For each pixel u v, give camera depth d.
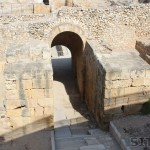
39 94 12.48
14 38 17.52
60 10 18.00
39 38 17.78
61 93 19.25
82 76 18.19
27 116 12.71
